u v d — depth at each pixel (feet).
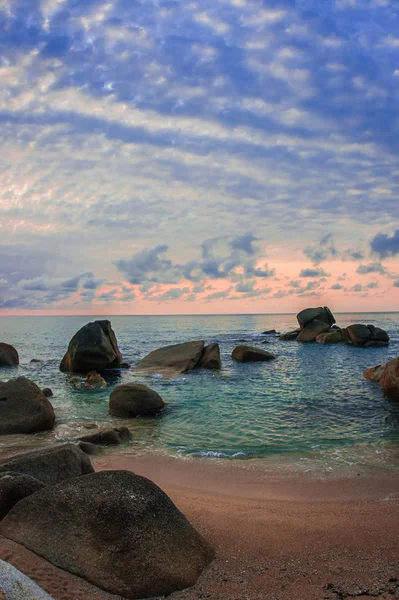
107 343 83.10
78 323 387.75
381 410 49.96
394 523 22.25
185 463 33.32
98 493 17.83
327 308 158.10
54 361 101.30
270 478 30.12
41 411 42.42
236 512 23.82
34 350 130.93
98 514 16.94
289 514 23.67
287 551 19.02
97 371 81.25
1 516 19.07
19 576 12.60
